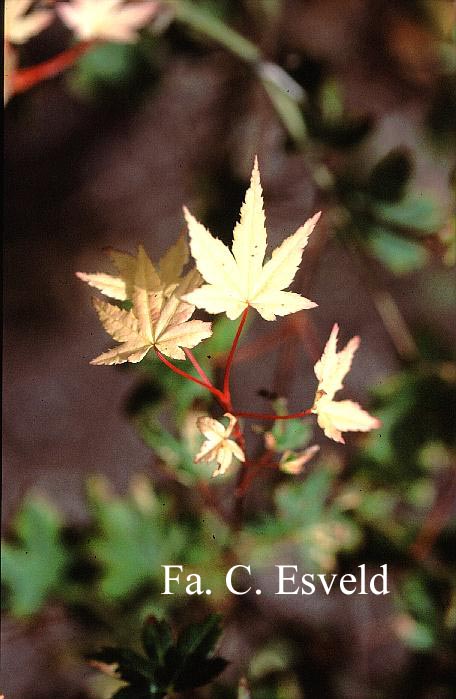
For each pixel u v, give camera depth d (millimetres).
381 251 704
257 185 439
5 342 1171
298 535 622
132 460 1155
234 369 1076
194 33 794
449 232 624
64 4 544
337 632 792
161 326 445
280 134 825
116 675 514
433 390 645
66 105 1172
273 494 633
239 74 876
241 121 904
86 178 1198
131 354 444
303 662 733
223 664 517
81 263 1200
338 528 629
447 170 1080
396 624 632
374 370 1125
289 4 952
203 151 923
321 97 715
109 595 622
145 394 626
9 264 1187
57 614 667
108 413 1175
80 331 1199
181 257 454
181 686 515
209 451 458
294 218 805
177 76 985
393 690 701
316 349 666
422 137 901
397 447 644
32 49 932
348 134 705
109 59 828
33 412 1153
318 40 969
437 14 885
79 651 662
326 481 635
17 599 652
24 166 1200
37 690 935
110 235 1196
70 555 673
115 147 1184
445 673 661
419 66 933
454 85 855
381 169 698
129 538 632
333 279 1154
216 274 439
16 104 685
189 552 623
